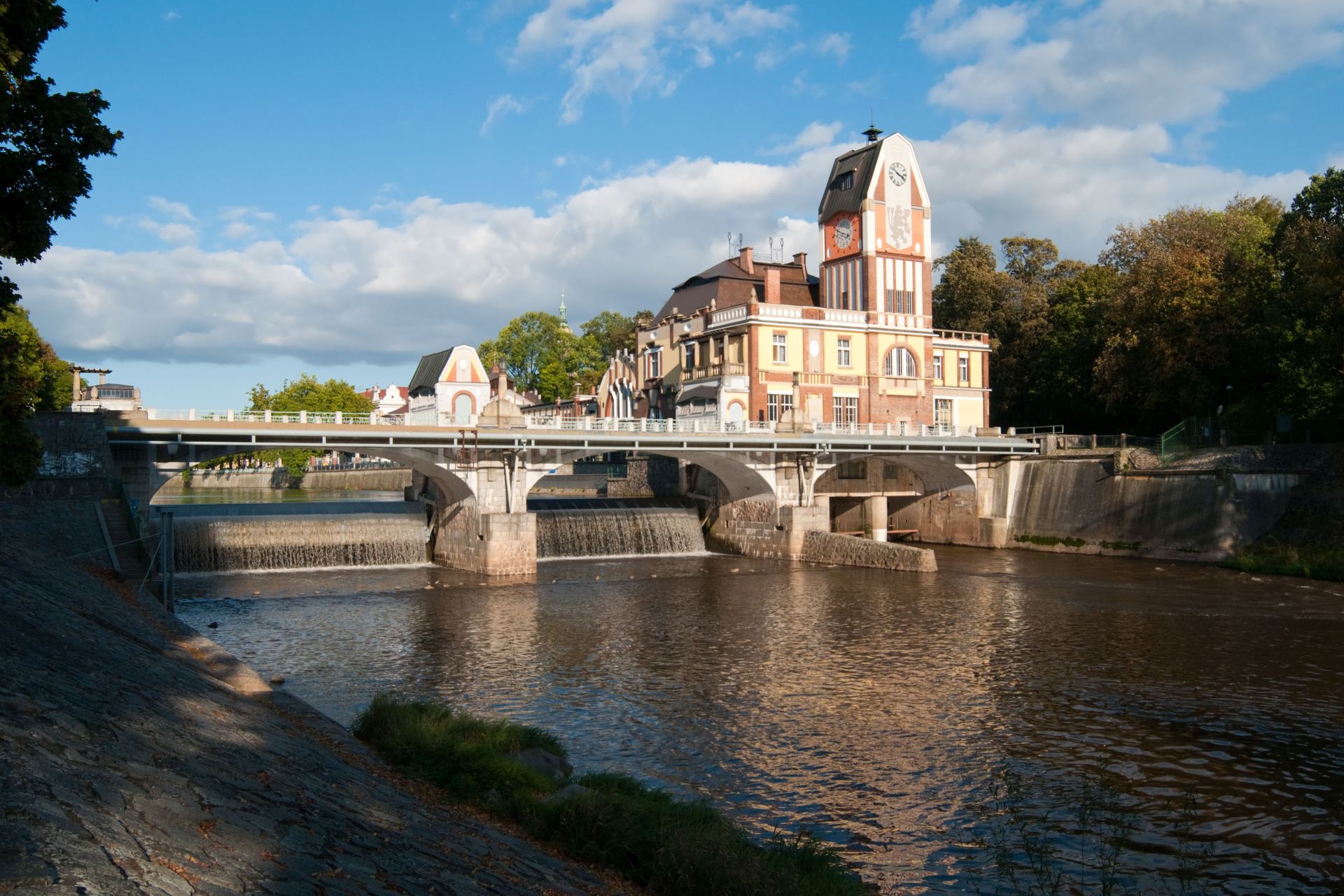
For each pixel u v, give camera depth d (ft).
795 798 70.69
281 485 430.61
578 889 43.09
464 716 70.54
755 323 236.02
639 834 49.24
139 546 139.33
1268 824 66.03
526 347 446.19
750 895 43.86
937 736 84.79
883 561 188.65
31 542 106.42
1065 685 101.30
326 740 60.90
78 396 240.73
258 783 40.40
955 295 314.76
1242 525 188.34
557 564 197.88
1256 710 92.17
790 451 209.26
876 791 72.02
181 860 27.99
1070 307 276.00
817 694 98.48
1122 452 213.25
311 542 184.85
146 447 156.46
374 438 168.14
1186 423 216.13
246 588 160.15
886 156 256.93
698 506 239.71
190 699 54.65
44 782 29.37
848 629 131.34
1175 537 198.80
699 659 113.39
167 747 40.42
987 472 241.14
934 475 251.60
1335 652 115.03
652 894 45.34
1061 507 224.12
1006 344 305.12
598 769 76.02
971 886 56.70
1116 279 264.93
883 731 86.38
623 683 102.58
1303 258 182.80
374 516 194.18
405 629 129.80
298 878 30.63
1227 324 215.92
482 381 312.50
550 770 64.54
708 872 45.32
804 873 49.49
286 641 121.80
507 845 46.80
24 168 62.75
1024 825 64.95
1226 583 166.61
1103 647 119.24
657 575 182.60
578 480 338.75
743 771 76.13
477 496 180.34
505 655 115.24
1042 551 224.74
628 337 427.74
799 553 205.26
